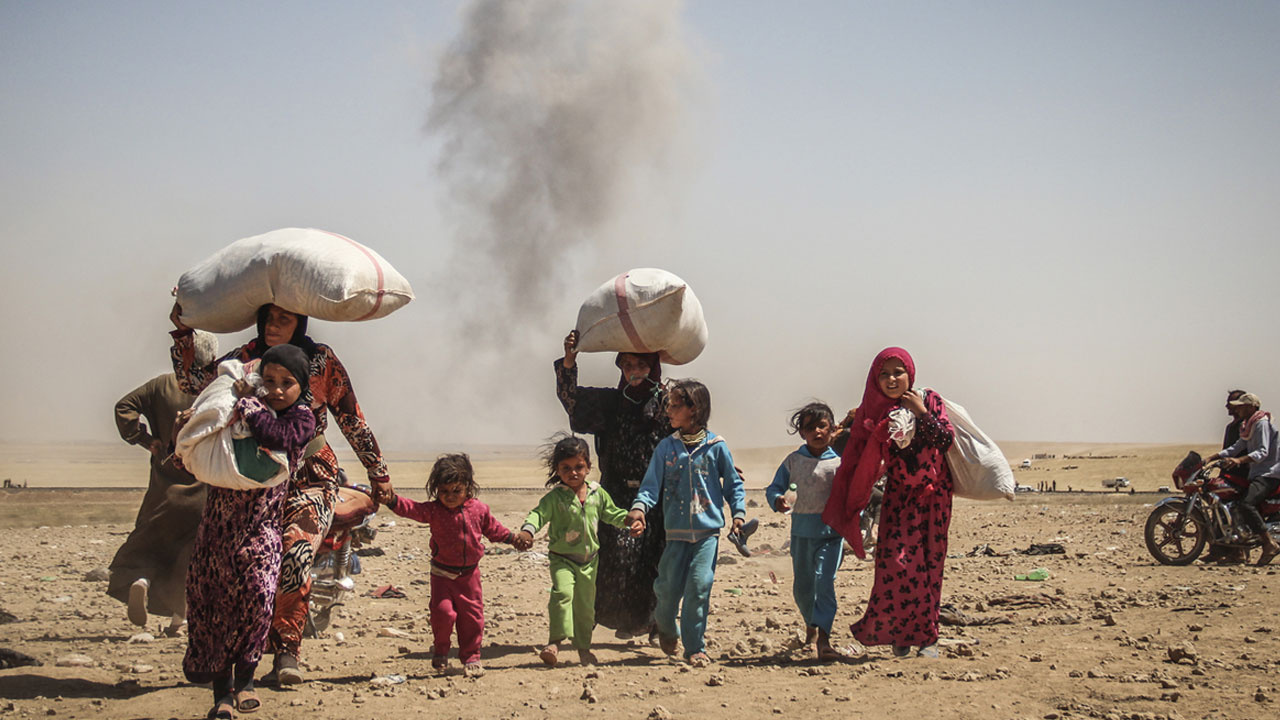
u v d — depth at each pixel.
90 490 31.95
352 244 6.36
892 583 6.81
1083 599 9.42
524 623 9.12
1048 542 16.77
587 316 7.76
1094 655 6.43
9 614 9.18
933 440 6.80
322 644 7.80
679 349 7.92
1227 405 12.95
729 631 8.48
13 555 15.38
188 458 5.09
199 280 6.18
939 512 6.88
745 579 12.75
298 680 5.99
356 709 5.38
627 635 7.72
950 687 5.67
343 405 6.30
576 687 5.99
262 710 5.32
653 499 7.09
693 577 6.92
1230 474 12.50
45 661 6.94
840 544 7.24
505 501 29.22
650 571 7.59
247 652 5.20
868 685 5.84
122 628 8.65
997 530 20.12
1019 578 11.58
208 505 5.30
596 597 7.57
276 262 5.98
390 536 19.61
